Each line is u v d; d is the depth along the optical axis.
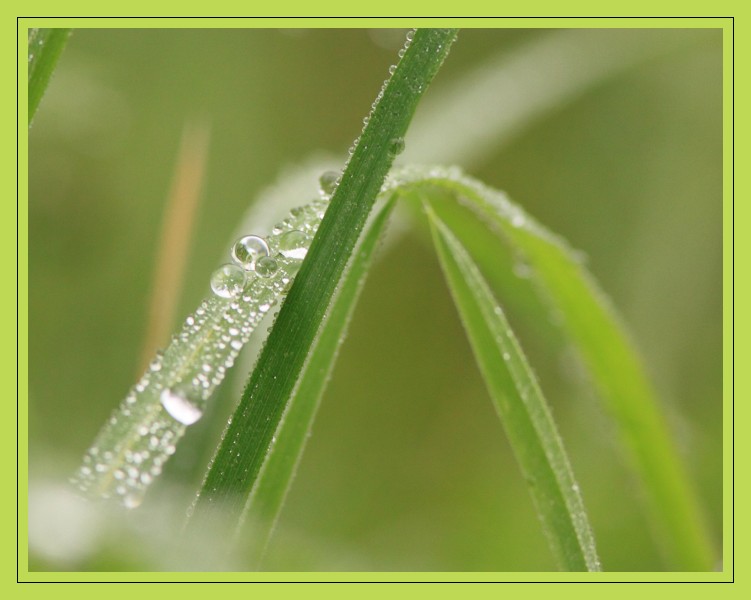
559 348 0.38
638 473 0.36
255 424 0.32
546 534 0.33
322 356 0.33
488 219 0.36
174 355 0.33
